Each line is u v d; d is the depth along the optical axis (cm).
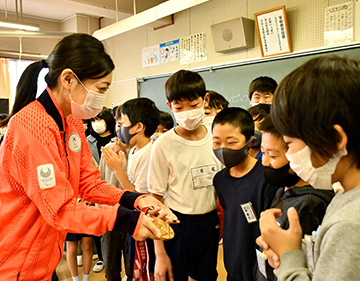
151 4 493
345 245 49
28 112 91
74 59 93
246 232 115
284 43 334
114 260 204
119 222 93
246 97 375
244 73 376
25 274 90
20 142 87
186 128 146
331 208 57
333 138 52
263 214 72
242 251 115
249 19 363
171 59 479
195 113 142
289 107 56
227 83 396
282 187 101
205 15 428
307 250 70
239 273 117
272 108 61
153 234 93
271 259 68
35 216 91
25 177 87
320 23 312
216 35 387
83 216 90
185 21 455
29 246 91
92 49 96
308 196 85
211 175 148
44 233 92
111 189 121
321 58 57
